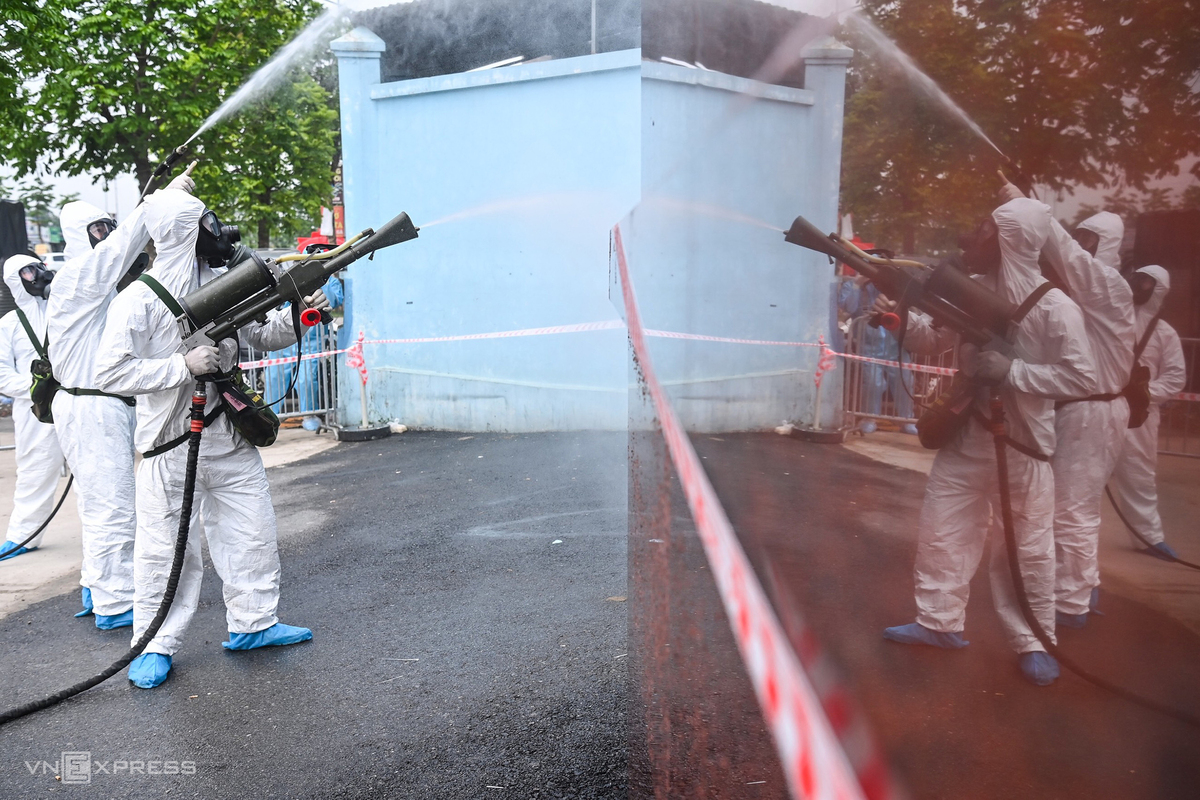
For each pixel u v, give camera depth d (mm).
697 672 1036
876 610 515
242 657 3223
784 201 680
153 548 3045
